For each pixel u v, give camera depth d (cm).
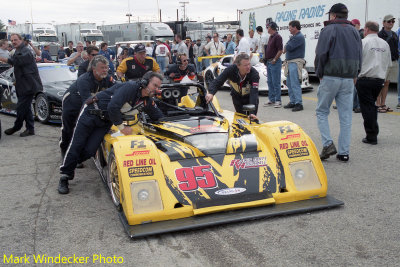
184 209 354
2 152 673
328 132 556
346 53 516
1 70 1015
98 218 399
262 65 1287
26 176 546
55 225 386
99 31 3775
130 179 357
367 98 624
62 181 476
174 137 437
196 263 307
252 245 330
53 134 800
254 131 454
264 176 390
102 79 515
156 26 3300
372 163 548
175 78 873
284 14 1537
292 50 935
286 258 309
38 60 1533
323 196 403
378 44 602
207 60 1798
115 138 399
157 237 348
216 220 350
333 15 527
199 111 521
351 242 330
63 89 889
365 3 1170
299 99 950
